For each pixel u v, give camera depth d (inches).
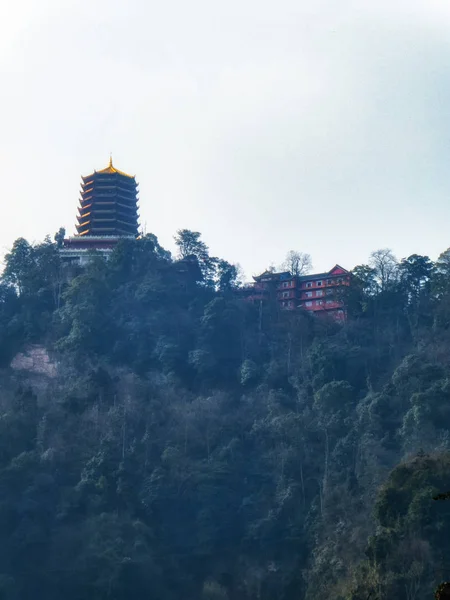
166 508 6820.9
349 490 6417.3
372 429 7027.6
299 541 6407.5
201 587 6348.4
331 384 7731.3
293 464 7135.8
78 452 7219.5
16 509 6530.5
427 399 6958.7
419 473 5246.1
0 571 6181.1
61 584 6131.9
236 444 7445.9
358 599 4726.9
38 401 7854.3
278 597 6186.0
